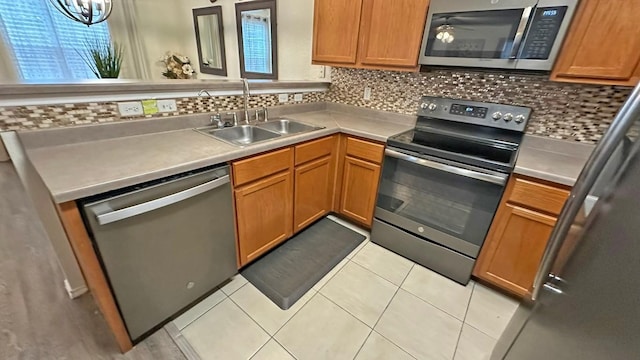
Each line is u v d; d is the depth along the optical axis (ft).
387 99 7.68
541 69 4.61
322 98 8.87
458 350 4.60
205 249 4.81
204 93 5.83
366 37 6.51
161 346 4.43
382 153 6.40
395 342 4.68
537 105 5.65
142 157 4.12
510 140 5.96
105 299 3.78
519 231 5.03
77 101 4.29
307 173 6.56
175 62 13.85
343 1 6.60
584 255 2.23
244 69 11.65
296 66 9.48
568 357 2.15
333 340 4.66
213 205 4.65
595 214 2.20
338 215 8.38
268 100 7.25
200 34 13.60
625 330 1.67
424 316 5.19
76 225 3.26
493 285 5.93
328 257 6.62
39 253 6.46
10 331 4.58
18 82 3.84
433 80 6.78
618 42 4.01
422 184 5.90
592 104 5.09
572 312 2.23
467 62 5.28
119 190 3.50
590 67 4.29
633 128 1.92
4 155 12.01
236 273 5.84
